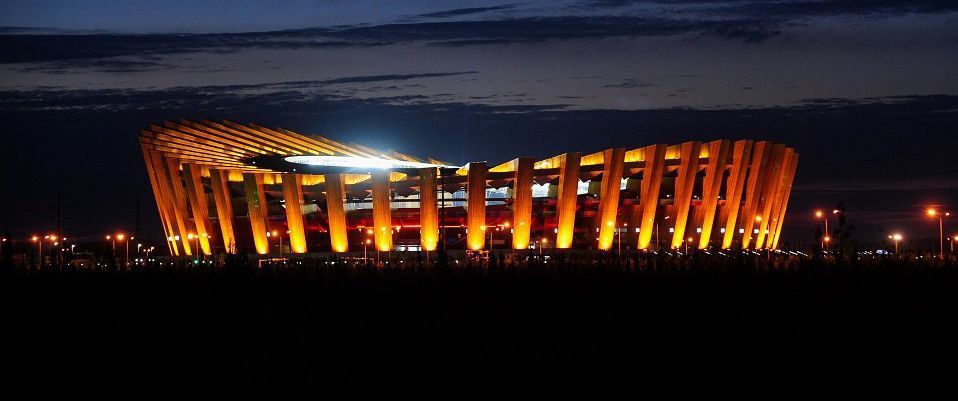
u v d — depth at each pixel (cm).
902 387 3581
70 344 4350
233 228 11606
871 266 6462
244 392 3547
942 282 5953
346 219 11331
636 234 11112
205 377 3750
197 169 11438
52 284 6184
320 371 3800
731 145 11425
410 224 11350
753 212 11675
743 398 3453
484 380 3656
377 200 10844
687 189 11106
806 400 3441
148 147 11812
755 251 11050
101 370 3875
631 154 11138
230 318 4972
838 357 4006
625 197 11375
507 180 10850
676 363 3897
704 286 5947
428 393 3494
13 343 4372
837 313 5028
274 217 11488
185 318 4981
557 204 10850
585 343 4253
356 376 3722
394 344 4259
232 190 11744
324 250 11425
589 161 10988
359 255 11038
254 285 6134
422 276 6425
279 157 10438
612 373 3741
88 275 6594
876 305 5262
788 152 12325
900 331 4522
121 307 5356
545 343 4253
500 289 5834
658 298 5516
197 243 11800
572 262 7331
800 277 6169
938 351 4106
